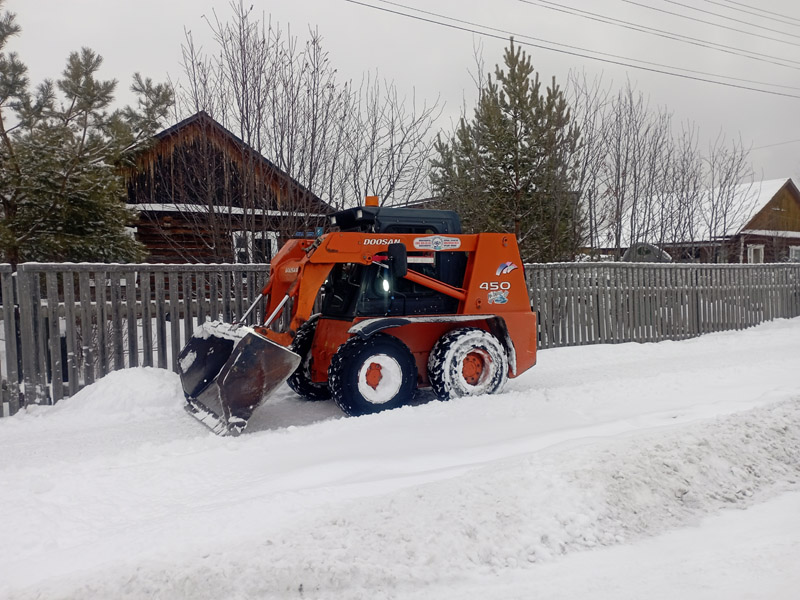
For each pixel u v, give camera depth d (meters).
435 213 6.86
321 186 10.30
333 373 6.03
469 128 13.34
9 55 9.73
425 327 6.66
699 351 9.90
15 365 6.77
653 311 11.42
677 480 3.99
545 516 3.50
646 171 15.41
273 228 10.02
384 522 3.40
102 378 7.09
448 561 3.11
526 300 7.04
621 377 8.04
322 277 6.16
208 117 9.78
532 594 2.85
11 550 3.36
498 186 12.90
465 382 6.43
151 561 3.07
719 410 5.55
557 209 12.80
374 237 6.31
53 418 6.47
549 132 12.81
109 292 7.60
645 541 3.41
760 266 13.20
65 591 2.86
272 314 6.20
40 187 9.55
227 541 3.29
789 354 9.26
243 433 5.81
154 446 5.01
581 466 3.98
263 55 9.87
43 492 4.05
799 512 3.71
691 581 2.92
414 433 5.17
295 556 3.07
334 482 4.14
